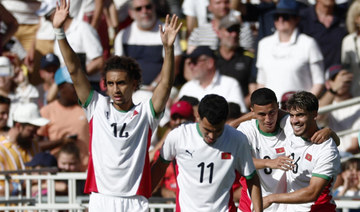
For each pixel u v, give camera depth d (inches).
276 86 1201.4
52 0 1408.7
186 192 761.0
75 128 1230.3
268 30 1262.3
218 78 1210.0
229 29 1245.1
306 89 1204.5
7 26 1382.9
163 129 1219.9
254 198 757.3
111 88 742.5
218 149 744.3
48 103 1310.3
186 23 1416.1
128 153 749.3
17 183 1123.3
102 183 752.3
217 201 757.3
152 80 1267.2
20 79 1338.6
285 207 844.6
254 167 756.6
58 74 1239.5
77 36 1285.7
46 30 1408.7
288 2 1192.8
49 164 1125.1
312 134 788.6
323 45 1264.8
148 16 1280.8
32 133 1175.6
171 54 743.7
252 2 1370.6
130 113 755.4
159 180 776.3
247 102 1242.0
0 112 1182.9
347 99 1226.6
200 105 713.0
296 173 807.7
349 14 1252.5
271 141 807.7
